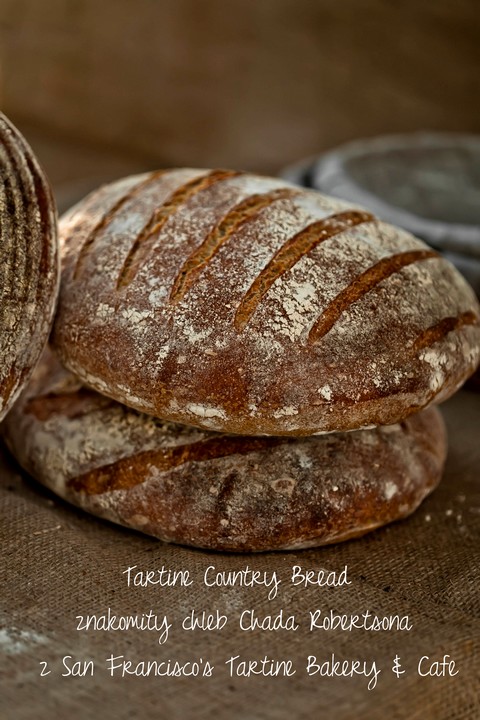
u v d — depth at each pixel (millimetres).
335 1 1940
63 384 1091
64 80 2059
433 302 1030
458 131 2016
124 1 1980
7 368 989
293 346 988
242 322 992
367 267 1021
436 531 1076
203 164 2076
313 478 1026
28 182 1009
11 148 1010
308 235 1030
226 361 985
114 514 1040
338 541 1051
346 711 908
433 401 1027
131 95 2051
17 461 1110
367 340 998
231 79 2021
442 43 1948
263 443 1032
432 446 1089
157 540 1045
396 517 1060
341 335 995
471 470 1162
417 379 1006
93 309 1019
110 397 1026
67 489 1058
